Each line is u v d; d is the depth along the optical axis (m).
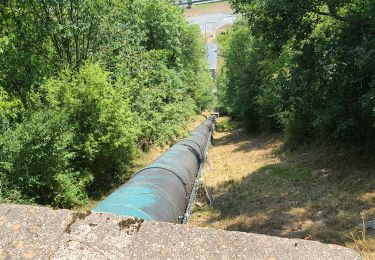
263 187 14.02
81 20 16.56
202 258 2.77
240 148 26.64
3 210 3.18
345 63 12.26
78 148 13.84
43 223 3.06
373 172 12.32
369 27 12.55
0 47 13.60
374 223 8.52
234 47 35.09
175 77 28.78
